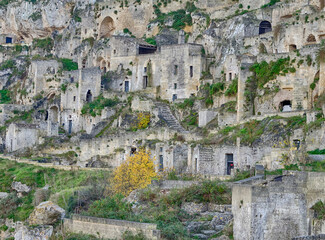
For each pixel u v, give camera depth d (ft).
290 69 422.41
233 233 271.28
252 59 453.99
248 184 275.39
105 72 591.37
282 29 467.11
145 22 610.24
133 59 555.28
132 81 553.64
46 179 444.96
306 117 373.40
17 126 533.96
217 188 313.12
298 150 343.67
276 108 423.23
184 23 574.97
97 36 634.84
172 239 276.82
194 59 512.63
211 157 392.06
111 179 384.47
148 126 483.51
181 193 317.63
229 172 386.11
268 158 356.18
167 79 524.11
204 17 551.59
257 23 505.25
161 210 307.37
